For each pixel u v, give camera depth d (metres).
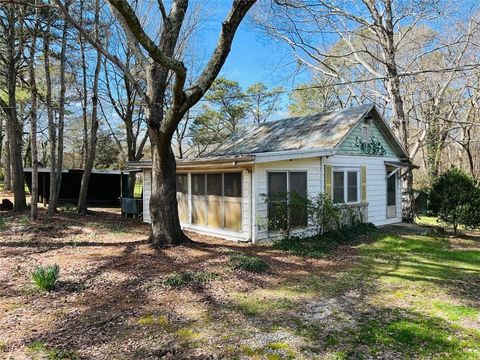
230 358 3.62
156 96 8.48
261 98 30.55
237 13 7.29
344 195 12.24
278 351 3.77
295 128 13.91
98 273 6.34
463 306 5.21
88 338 3.99
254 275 6.52
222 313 4.77
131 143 20.52
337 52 21.34
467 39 16.83
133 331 4.18
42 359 3.52
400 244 10.12
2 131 29.72
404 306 5.19
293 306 5.11
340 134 11.67
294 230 10.34
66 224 12.09
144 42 5.67
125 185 21.02
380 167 13.88
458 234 11.99
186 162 10.53
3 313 4.64
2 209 16.42
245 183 9.94
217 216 10.98
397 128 15.67
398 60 20.03
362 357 3.69
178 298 5.27
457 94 21.20
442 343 4.02
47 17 13.18
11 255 7.73
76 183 23.30
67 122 29.69
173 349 3.77
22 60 15.60
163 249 8.08
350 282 6.36
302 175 10.77
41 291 5.45
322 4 14.91
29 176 22.44
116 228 11.82
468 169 24.98
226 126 29.72
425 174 24.16
